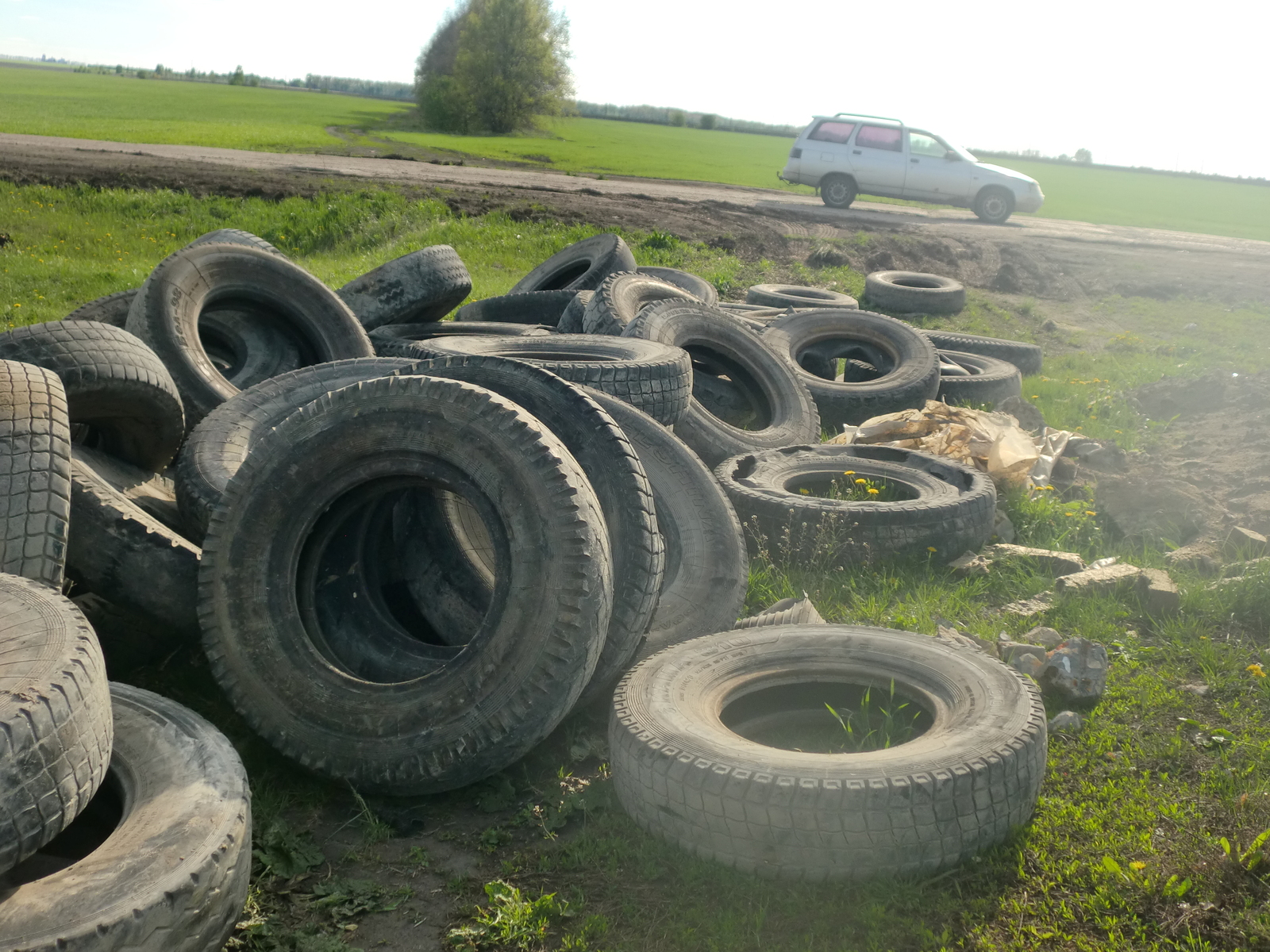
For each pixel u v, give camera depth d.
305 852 3.31
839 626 4.27
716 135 111.56
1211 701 4.33
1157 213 40.75
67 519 3.77
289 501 3.81
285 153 35.53
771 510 5.87
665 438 5.19
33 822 2.47
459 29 88.69
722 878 3.13
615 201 24.84
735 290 16.55
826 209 27.00
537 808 3.58
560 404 4.10
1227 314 17.08
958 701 3.69
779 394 8.02
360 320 9.24
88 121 45.78
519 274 17.19
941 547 5.81
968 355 10.91
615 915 3.04
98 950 2.34
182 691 4.25
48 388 3.93
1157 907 2.99
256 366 7.35
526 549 3.47
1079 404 9.88
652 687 3.73
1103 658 4.39
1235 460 7.28
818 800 3.03
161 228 18.84
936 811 3.06
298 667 3.71
